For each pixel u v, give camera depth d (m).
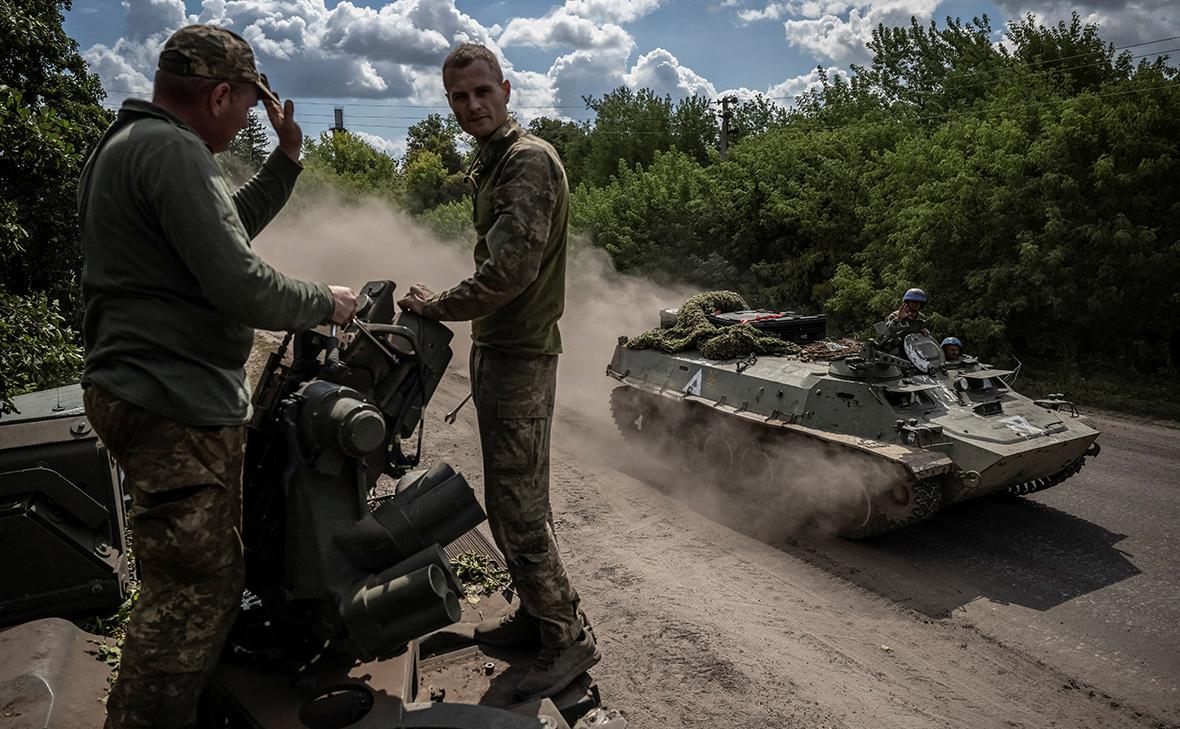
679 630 6.52
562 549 8.17
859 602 7.12
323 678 2.44
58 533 3.96
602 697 5.55
